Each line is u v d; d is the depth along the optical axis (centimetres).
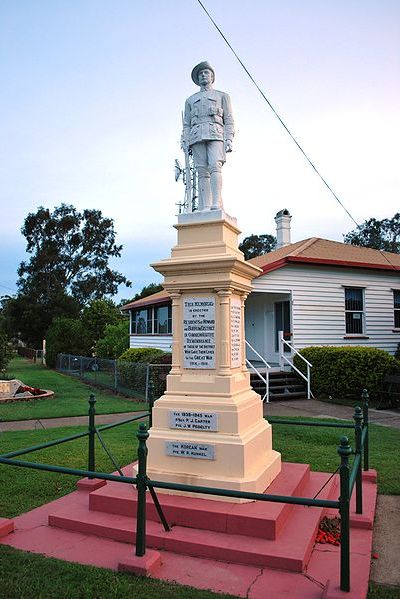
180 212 677
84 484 671
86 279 5853
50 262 5616
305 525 524
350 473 441
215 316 612
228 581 429
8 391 1739
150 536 498
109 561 468
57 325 3684
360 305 1989
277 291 1792
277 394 1630
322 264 1845
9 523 540
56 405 1605
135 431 1137
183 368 623
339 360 1636
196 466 575
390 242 6462
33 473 771
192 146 676
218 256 604
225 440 567
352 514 569
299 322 1833
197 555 479
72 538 525
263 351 2041
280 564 451
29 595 399
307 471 673
